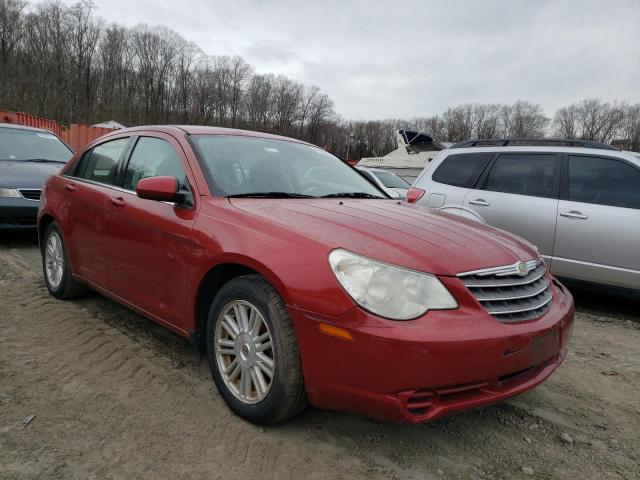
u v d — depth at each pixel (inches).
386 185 453.1
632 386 137.8
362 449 100.0
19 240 279.3
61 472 88.4
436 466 96.4
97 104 3048.7
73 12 3075.8
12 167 276.1
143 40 3321.9
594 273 201.3
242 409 104.9
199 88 3555.6
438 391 85.9
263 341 101.3
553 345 100.7
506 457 100.9
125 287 139.4
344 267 90.2
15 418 103.6
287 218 106.3
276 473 91.2
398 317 85.8
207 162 128.0
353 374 86.9
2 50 2849.4
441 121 3737.7
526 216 217.0
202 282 112.7
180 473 89.8
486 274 95.7
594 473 97.6
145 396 115.3
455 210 236.8
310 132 3836.1
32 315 161.2
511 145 239.5
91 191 155.8
